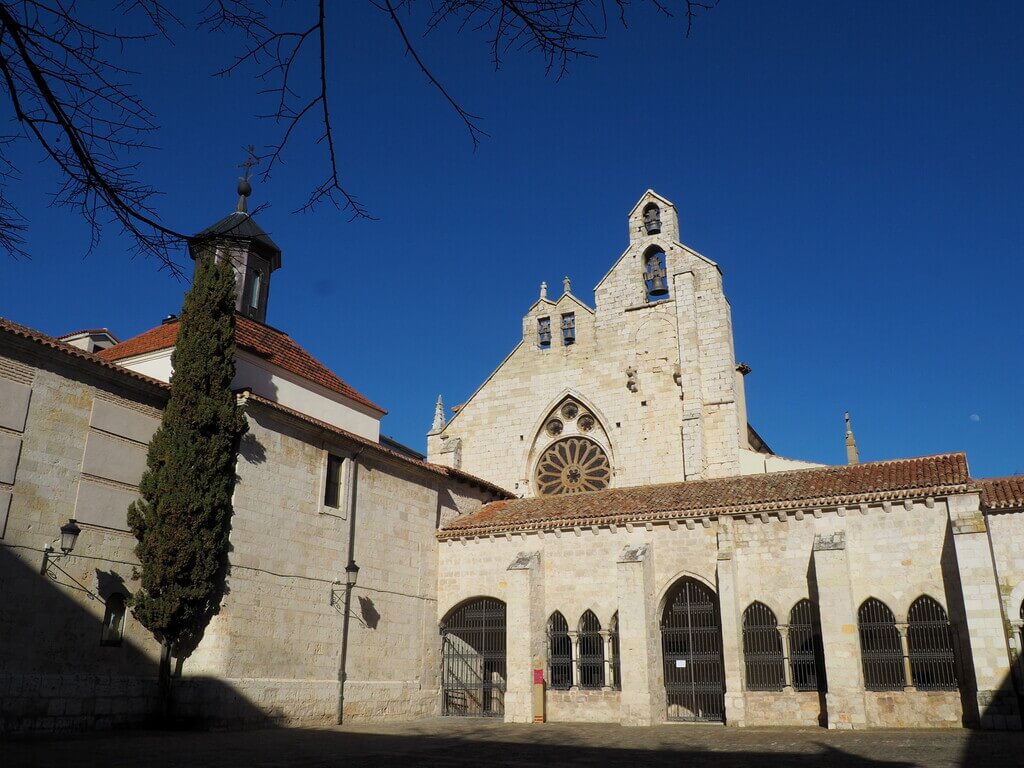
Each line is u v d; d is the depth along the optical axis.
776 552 29.22
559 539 33.03
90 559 23.86
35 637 22.03
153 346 31.31
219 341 27.17
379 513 32.66
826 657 26.27
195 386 26.25
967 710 25.12
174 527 24.64
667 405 44.34
